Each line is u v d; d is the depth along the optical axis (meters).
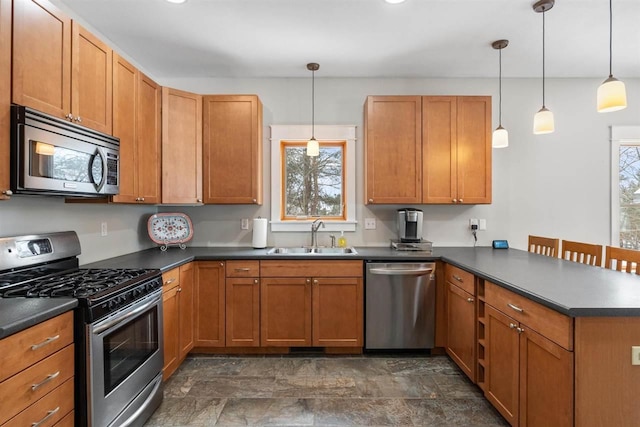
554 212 3.32
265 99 3.30
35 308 1.23
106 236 2.48
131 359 1.71
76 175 1.66
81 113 1.77
